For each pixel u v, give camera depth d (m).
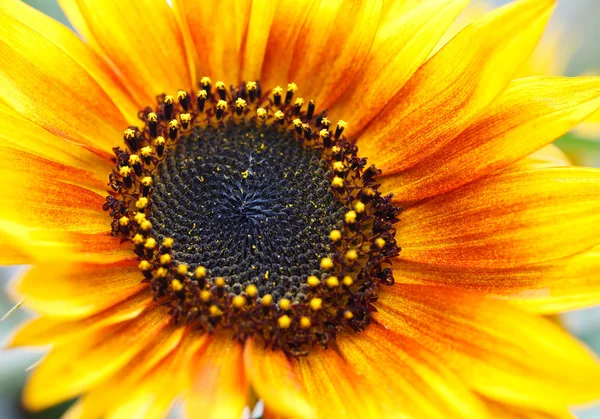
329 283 0.20
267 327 0.20
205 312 0.20
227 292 0.20
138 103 0.22
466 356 0.19
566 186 0.20
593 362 0.17
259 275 0.21
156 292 0.20
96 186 0.21
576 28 0.30
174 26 0.22
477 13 0.27
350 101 0.22
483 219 0.20
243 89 0.22
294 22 0.22
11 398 0.23
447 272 0.21
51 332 0.18
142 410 0.17
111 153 0.21
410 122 0.21
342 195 0.22
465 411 0.18
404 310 0.20
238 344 0.19
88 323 0.19
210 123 0.22
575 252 0.19
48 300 0.17
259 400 0.19
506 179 0.20
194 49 0.22
